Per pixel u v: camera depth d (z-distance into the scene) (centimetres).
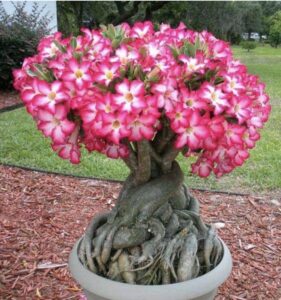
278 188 235
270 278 156
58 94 81
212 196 224
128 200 101
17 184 234
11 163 264
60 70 86
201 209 208
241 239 182
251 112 87
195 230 107
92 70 84
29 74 89
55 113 82
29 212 203
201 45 94
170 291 94
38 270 156
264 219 200
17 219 195
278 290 150
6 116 396
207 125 81
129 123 77
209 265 104
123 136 77
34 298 142
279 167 262
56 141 84
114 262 101
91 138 89
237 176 251
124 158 99
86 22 1124
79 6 1018
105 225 105
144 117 79
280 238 184
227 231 188
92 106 80
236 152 91
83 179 244
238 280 154
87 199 219
